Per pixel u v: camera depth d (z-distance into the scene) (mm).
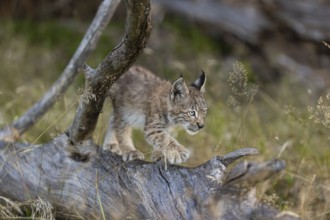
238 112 14133
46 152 9578
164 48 19078
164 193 8539
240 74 10539
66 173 9359
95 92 8688
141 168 8930
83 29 19969
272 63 19000
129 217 8820
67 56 19016
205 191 8180
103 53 18766
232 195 7746
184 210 8250
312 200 10336
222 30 19797
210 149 11797
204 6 19797
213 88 16172
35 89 15344
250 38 19375
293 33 19000
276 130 13094
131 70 10977
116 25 20234
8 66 16906
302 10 18719
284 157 11438
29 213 9336
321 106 10500
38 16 21312
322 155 11891
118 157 9477
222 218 7730
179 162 9586
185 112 10680
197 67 18281
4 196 9672
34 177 9523
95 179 9188
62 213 9430
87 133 9227
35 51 18688
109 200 9008
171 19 20312
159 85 10820
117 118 10648
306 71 18516
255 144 11789
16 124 11852
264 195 9953
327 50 18875
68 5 21297
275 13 18938
